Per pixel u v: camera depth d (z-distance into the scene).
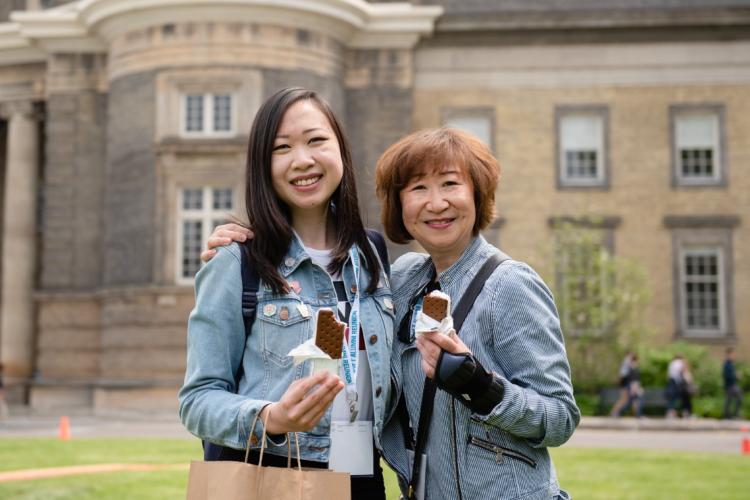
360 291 3.39
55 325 27.22
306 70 25.16
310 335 3.19
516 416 2.95
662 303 27.33
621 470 10.81
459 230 3.33
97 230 27.41
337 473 2.75
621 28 27.88
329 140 3.36
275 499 2.74
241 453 3.18
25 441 14.69
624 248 27.55
